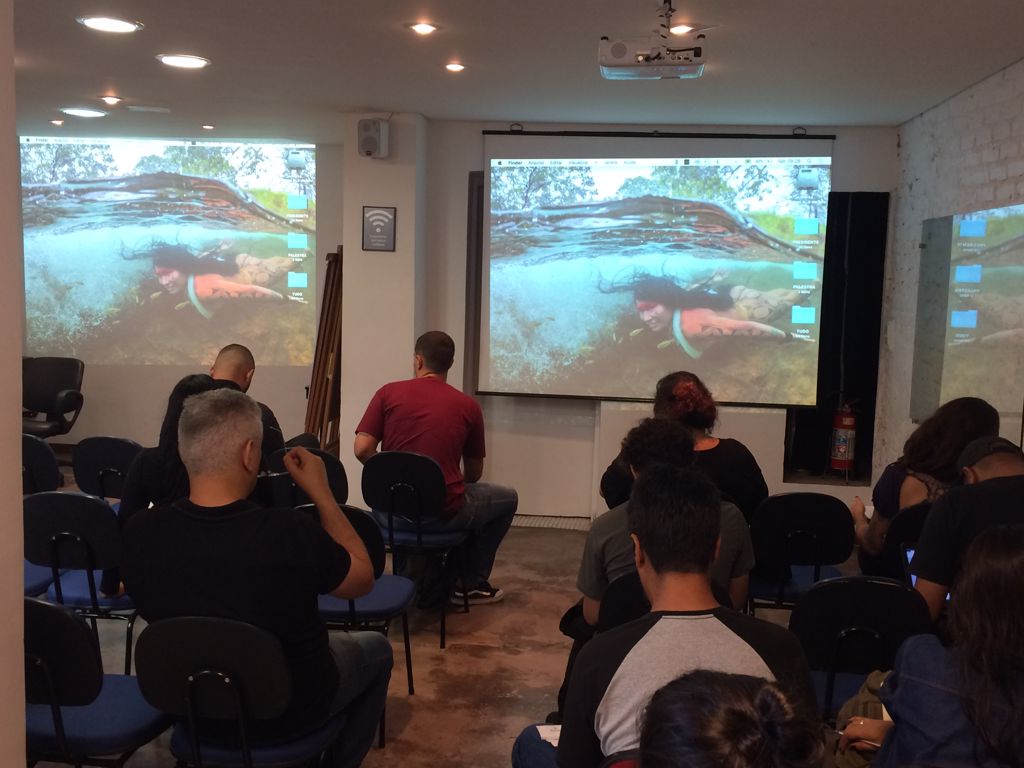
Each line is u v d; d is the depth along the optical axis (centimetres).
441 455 393
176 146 722
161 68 454
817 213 577
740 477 303
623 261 596
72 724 214
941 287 484
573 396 609
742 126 585
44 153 724
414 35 381
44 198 729
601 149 591
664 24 345
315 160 721
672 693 85
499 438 627
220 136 693
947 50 384
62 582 314
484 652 381
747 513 308
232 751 207
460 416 399
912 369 533
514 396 616
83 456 394
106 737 209
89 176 726
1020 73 400
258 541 199
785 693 85
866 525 326
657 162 589
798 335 586
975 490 225
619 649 147
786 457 607
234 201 727
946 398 474
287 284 733
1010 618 133
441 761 290
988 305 423
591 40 383
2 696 134
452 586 436
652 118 567
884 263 588
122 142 722
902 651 151
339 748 239
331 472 389
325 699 213
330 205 725
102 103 558
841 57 400
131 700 226
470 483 423
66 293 738
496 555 529
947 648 147
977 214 439
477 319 620
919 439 298
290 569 200
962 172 467
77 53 423
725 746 78
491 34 376
